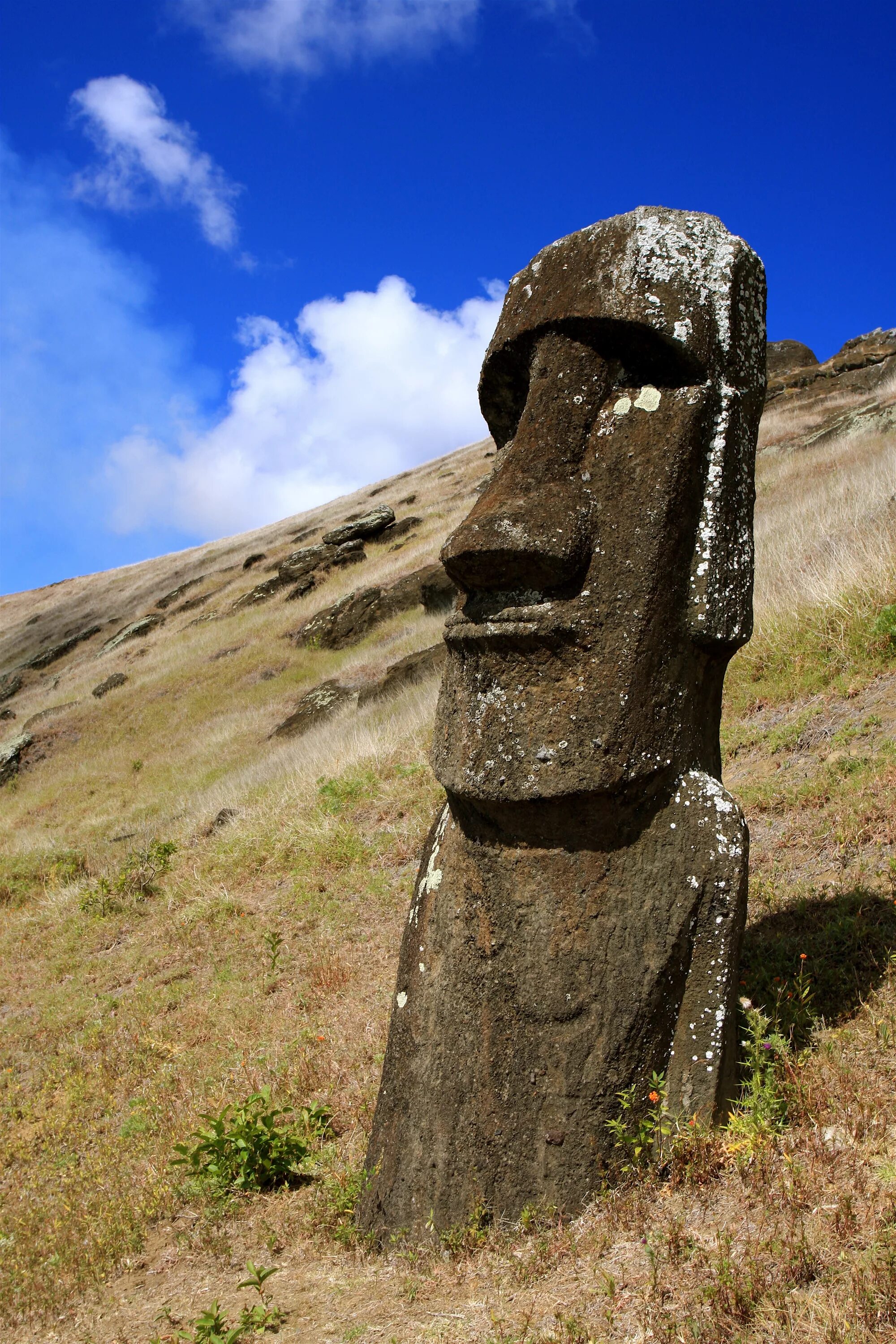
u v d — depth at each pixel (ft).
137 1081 18.79
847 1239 7.48
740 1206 8.43
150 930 27.86
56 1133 17.49
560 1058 9.53
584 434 9.82
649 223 9.63
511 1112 9.68
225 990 21.61
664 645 9.49
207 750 60.29
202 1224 12.02
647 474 9.45
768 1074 9.59
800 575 27.35
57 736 74.79
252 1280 9.87
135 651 99.40
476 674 10.07
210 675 76.64
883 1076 9.43
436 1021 10.30
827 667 21.77
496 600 9.97
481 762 9.86
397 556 90.02
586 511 9.55
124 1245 12.21
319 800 31.35
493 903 10.02
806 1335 6.78
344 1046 16.58
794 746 19.33
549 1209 9.36
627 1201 9.00
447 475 144.15
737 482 9.82
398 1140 10.36
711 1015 9.52
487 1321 8.25
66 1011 23.66
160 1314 10.11
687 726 9.77
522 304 10.43
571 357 9.93
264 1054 17.53
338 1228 10.80
